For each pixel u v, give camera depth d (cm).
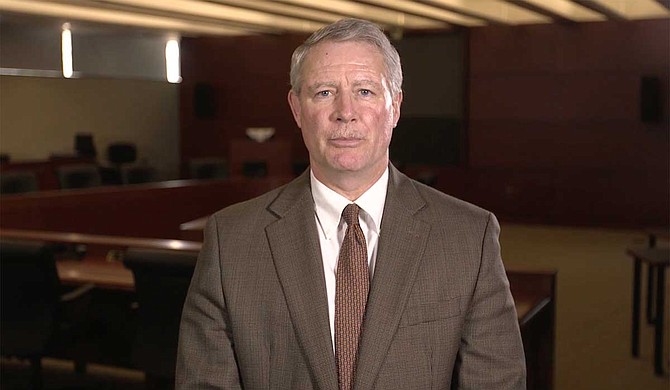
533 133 1022
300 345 145
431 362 145
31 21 982
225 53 1198
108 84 1223
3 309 359
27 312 357
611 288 663
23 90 1135
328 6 868
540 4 830
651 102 941
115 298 390
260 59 1177
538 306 317
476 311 149
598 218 996
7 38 1012
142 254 325
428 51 1062
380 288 146
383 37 146
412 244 149
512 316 152
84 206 660
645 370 463
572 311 591
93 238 425
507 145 1035
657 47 948
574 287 667
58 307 358
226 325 151
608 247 856
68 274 385
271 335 147
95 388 426
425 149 1075
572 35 990
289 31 1113
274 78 1171
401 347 144
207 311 151
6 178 731
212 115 1207
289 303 146
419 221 152
